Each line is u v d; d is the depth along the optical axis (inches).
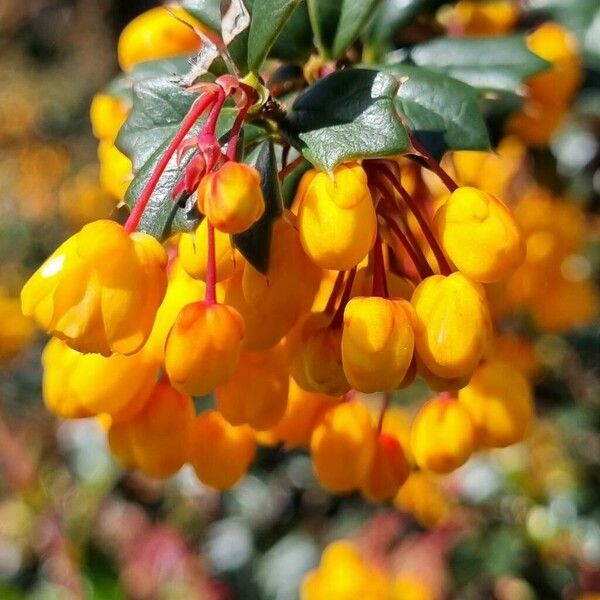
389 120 4.7
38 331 13.8
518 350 7.1
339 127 4.7
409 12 5.7
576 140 8.3
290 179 5.2
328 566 7.2
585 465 9.6
